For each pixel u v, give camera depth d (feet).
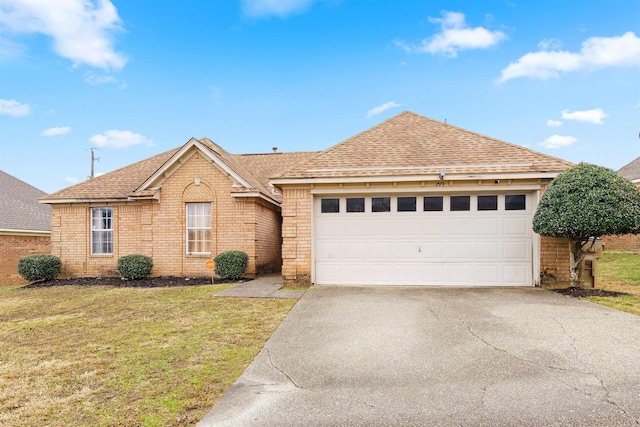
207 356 17.40
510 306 24.50
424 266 32.71
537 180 31.01
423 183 32.22
